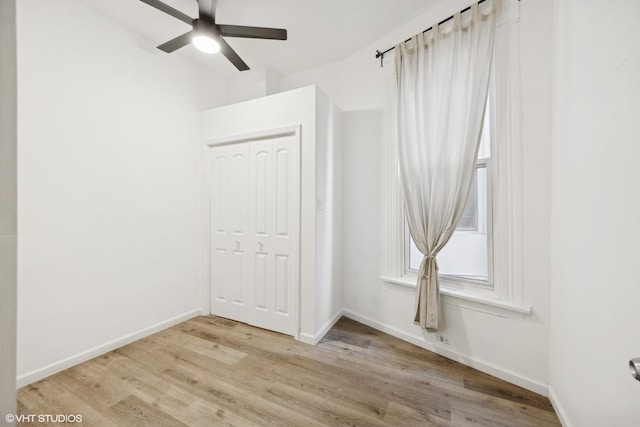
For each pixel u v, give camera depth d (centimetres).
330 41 265
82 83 208
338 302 288
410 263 249
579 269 127
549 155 164
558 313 151
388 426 144
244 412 154
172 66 275
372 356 214
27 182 182
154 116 258
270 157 262
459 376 187
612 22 101
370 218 272
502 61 183
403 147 231
